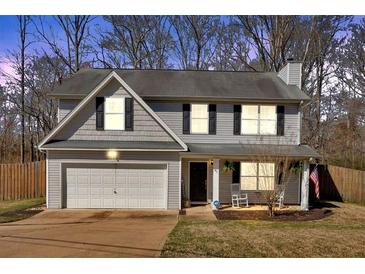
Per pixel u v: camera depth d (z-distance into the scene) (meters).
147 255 7.70
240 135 16.34
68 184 14.28
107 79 14.23
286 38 26.75
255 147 15.12
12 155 35.75
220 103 16.38
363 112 31.80
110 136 14.41
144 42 31.27
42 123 29.55
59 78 27.02
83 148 13.79
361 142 31.23
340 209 15.36
